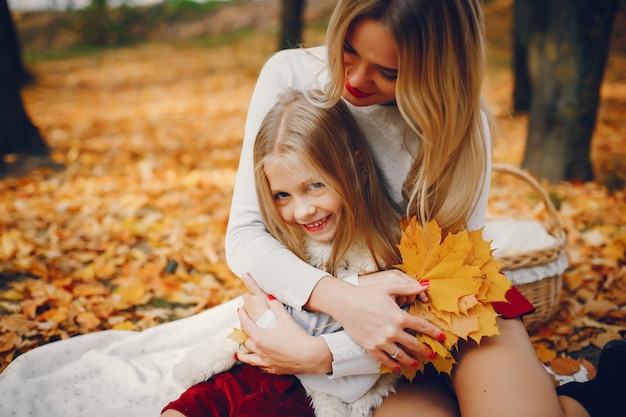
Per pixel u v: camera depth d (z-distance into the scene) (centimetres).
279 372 173
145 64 1274
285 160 170
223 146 649
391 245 185
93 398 208
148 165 543
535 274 252
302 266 174
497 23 1279
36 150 559
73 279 312
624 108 735
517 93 719
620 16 1152
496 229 305
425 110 157
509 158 564
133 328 274
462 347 172
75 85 1053
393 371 177
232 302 253
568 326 273
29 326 265
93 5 1510
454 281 168
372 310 160
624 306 292
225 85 1071
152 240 368
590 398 163
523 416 152
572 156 468
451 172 173
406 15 144
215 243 372
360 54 154
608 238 366
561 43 454
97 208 421
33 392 206
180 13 1590
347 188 175
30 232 373
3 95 537
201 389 177
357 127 184
